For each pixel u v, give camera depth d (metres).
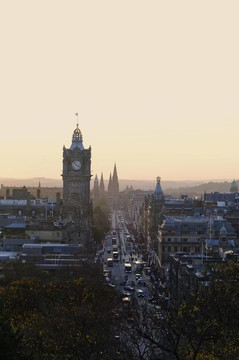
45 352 93.38
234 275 90.19
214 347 74.81
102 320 105.00
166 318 76.31
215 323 71.06
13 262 193.25
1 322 77.19
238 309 74.50
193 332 71.31
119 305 112.88
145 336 72.62
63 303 129.38
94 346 94.06
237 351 73.50
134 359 76.19
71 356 92.19
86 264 198.50
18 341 78.81
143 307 87.38
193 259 190.62
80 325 105.06
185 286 162.75
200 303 74.38
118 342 83.06
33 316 120.19
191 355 75.00
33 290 136.50
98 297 131.38
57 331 103.38
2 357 71.88
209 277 125.19
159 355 74.31
